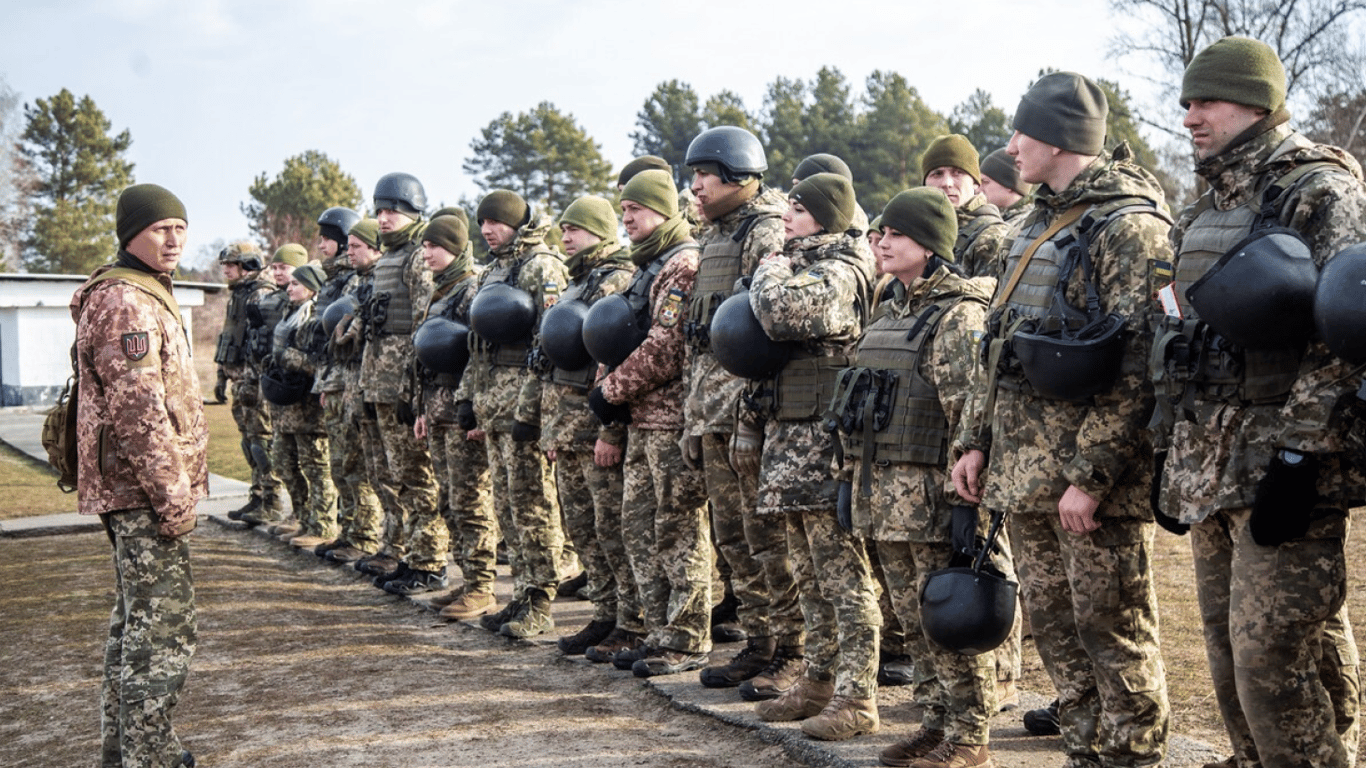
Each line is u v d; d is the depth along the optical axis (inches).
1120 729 131.6
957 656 148.9
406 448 291.0
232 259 402.3
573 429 224.4
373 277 303.3
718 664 213.9
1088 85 135.2
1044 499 130.3
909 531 149.3
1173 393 118.3
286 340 351.6
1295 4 850.8
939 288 152.4
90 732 194.1
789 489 168.6
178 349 159.6
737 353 170.6
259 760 177.3
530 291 246.7
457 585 301.6
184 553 158.4
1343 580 112.9
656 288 205.0
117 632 163.0
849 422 154.3
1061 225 134.0
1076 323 125.2
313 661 233.6
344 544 341.7
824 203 174.6
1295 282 106.4
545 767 167.8
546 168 1921.8
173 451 153.4
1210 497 115.7
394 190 290.8
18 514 444.8
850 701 167.3
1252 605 113.7
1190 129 122.2
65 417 158.7
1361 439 106.8
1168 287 121.0
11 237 2267.5
